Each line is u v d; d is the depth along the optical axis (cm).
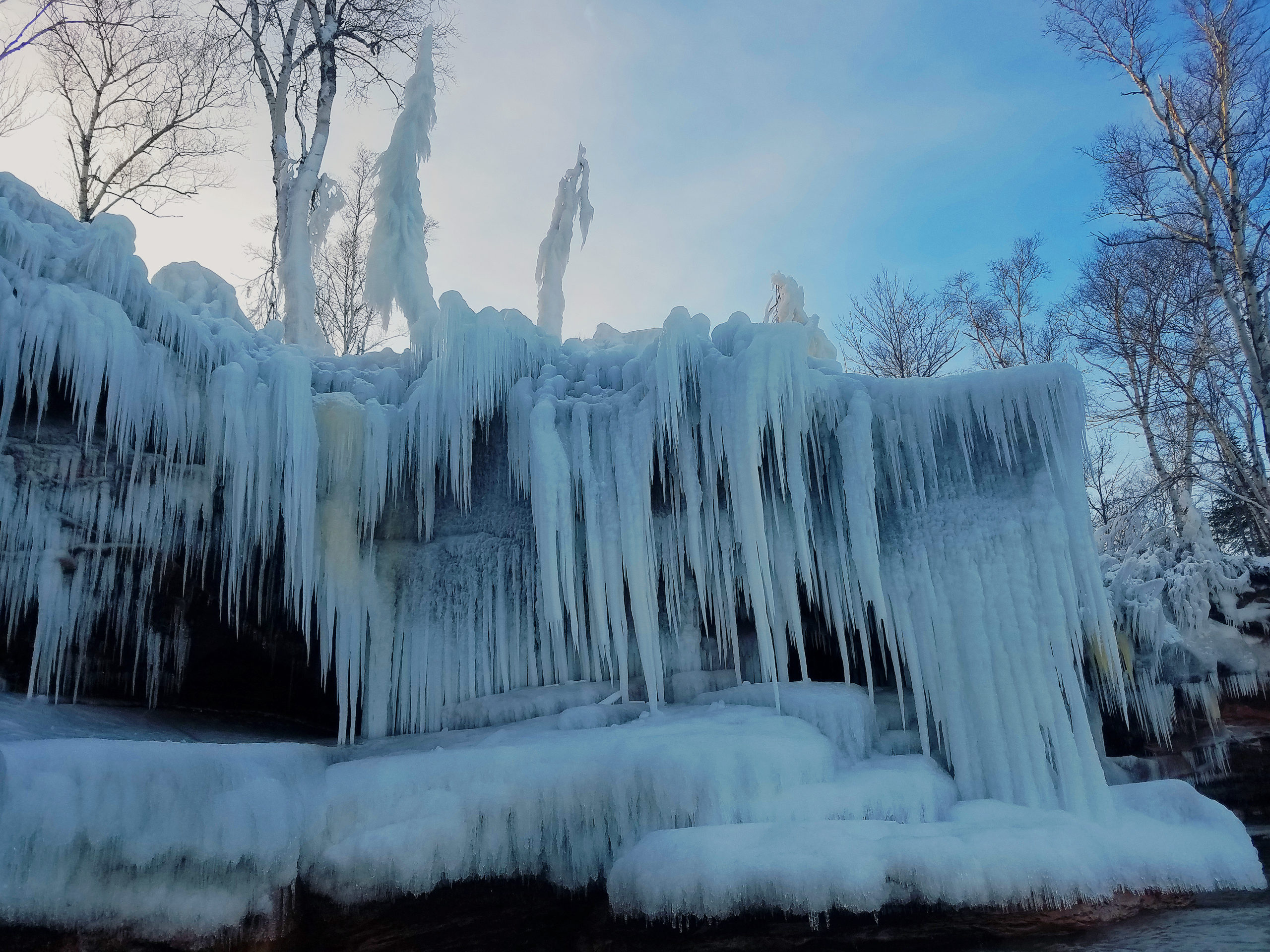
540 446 743
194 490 676
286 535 687
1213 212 1558
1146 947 474
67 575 613
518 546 786
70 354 584
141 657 671
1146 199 1554
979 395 712
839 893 476
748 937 477
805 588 806
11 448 587
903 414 736
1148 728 896
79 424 588
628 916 495
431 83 1168
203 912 445
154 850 434
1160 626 903
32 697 591
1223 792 845
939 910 488
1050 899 501
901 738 700
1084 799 616
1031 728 642
